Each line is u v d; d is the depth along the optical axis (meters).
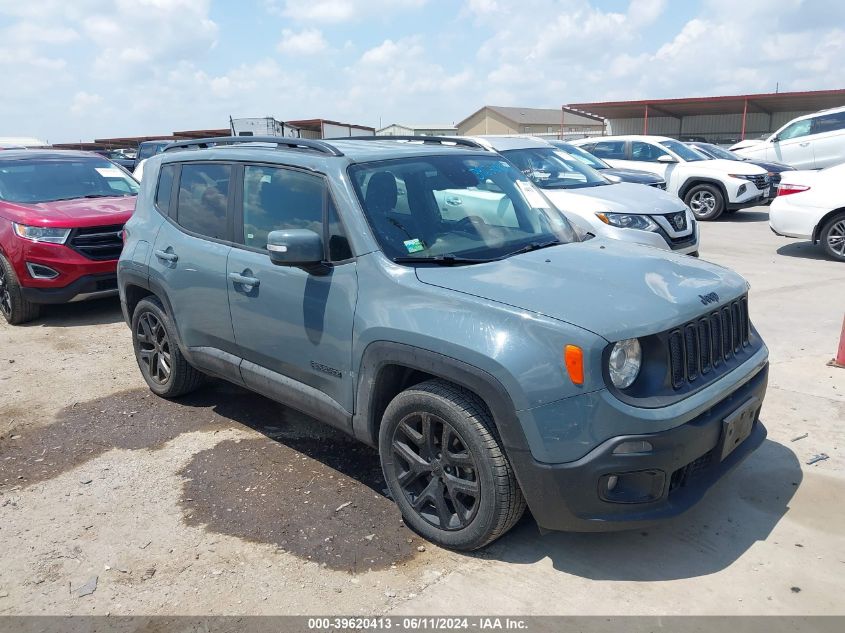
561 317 2.98
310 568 3.32
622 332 2.93
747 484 3.91
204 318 4.58
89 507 3.94
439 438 3.37
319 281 3.73
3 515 3.88
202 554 3.46
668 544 3.41
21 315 7.80
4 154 9.05
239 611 3.05
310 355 3.85
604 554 3.35
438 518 3.43
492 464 3.11
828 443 4.34
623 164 15.49
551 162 9.14
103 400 5.50
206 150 4.83
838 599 2.99
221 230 4.47
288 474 4.22
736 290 3.53
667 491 3.02
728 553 3.32
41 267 7.50
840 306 7.40
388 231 3.62
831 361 5.70
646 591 3.08
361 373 3.56
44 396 5.62
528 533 3.54
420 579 3.21
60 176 8.85
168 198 5.02
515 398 2.96
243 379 4.44
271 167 4.20
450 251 3.66
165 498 4.00
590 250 3.85
